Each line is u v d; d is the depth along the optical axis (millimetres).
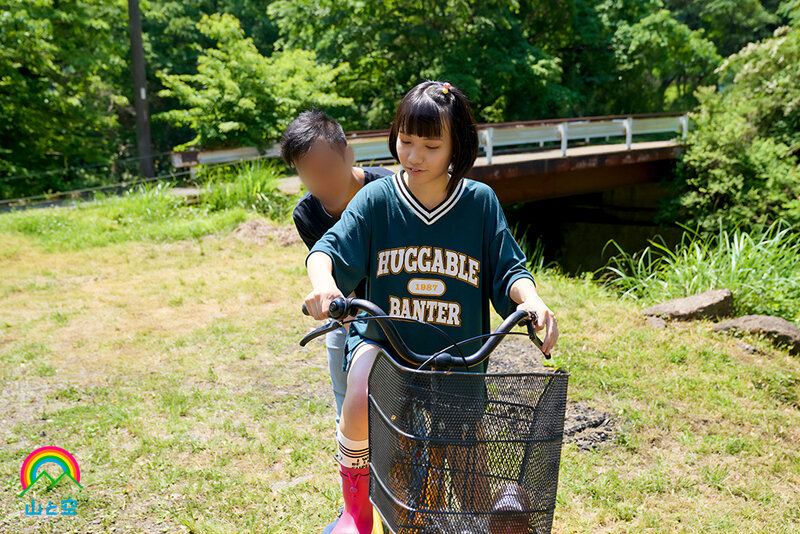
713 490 3201
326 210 2695
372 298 2072
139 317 5805
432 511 1616
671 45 25422
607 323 5449
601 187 16125
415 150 1900
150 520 2881
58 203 12844
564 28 24406
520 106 22781
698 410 4012
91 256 8094
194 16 28672
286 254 8109
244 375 4512
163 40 27109
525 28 24422
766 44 16203
